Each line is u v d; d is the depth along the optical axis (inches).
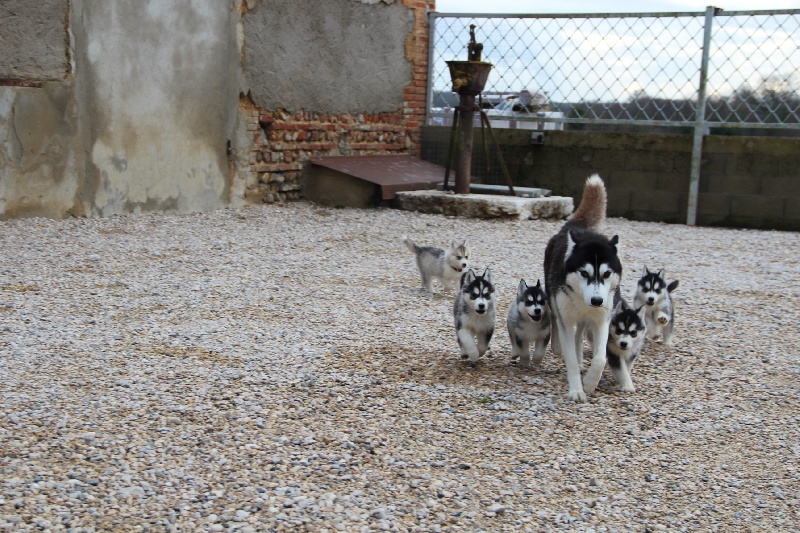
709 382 342.0
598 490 240.5
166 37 495.8
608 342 327.0
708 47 541.3
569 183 566.9
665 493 240.8
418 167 577.3
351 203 542.0
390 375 327.3
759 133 577.3
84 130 476.4
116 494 218.5
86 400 282.0
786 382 343.3
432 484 236.2
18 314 377.1
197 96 508.1
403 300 406.0
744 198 539.2
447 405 298.8
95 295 395.2
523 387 325.1
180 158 505.4
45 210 470.9
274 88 534.3
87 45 474.0
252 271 426.9
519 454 262.1
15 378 300.0
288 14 535.8
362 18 567.5
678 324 395.9
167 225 481.4
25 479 222.8
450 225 508.1
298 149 546.6
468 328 346.6
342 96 563.8
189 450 248.5
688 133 569.0
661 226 540.7
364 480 236.5
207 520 208.5
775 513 231.3
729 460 265.6
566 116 577.9
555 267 325.1
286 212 521.7
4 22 454.3
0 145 457.4
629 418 298.8
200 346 350.3
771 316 402.9
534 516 222.7
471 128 537.0
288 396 297.4
